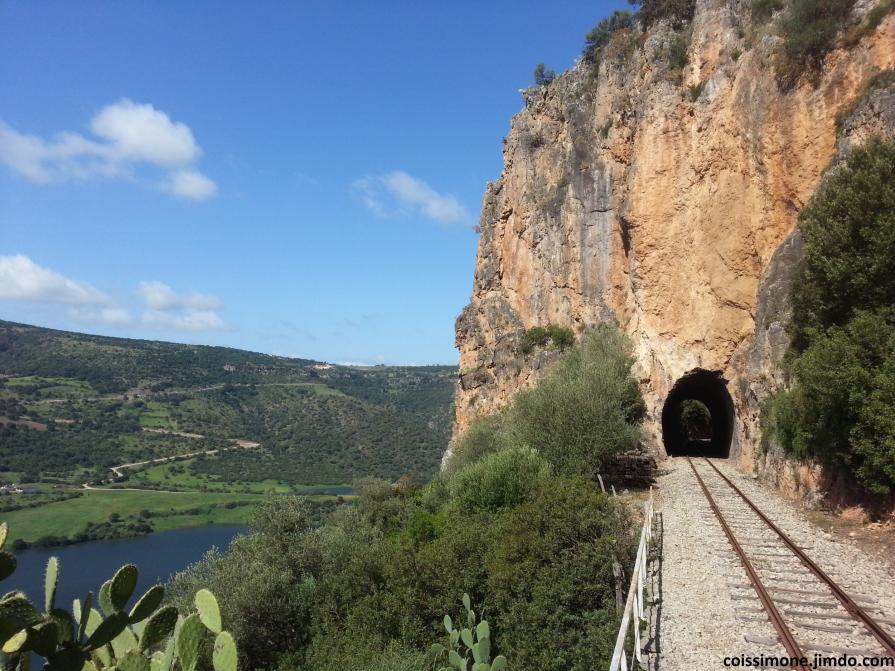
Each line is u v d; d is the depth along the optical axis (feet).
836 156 83.46
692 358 114.73
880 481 51.72
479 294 183.62
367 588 63.98
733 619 33.78
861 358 54.19
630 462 95.86
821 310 65.51
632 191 126.21
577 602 43.09
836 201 63.10
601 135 143.74
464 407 171.53
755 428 95.09
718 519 57.77
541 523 50.37
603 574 43.62
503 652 44.21
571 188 150.92
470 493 73.36
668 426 165.17
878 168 61.26
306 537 79.36
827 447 59.93
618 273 137.28
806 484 66.28
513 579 46.93
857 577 39.65
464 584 51.75
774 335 90.89
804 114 97.86
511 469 71.72
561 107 164.55
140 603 19.22
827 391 55.21
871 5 92.99
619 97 142.31
